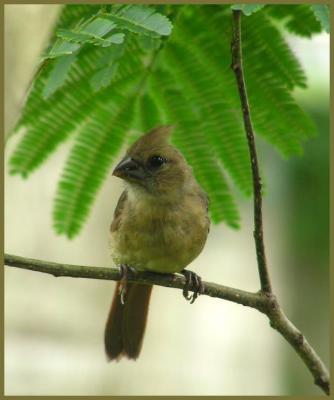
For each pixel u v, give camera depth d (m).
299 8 9.15
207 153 9.96
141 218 10.15
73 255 16.34
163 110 9.94
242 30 9.38
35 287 16.83
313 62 13.21
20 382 16.39
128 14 6.83
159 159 10.14
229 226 10.14
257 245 8.93
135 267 10.38
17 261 8.23
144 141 10.09
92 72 9.29
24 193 16.20
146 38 8.05
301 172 14.42
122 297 10.05
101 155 9.98
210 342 17.48
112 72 7.94
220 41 9.52
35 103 9.46
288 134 9.65
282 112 9.53
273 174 14.53
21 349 16.56
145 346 16.92
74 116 9.70
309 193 15.10
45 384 16.45
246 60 9.41
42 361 16.55
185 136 9.98
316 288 17.33
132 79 9.71
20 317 16.70
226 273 18.03
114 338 11.28
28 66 6.68
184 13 9.47
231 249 18.16
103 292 16.97
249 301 9.17
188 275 10.36
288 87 9.45
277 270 17.58
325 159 13.96
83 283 17.00
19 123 9.55
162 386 16.84
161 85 9.79
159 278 10.30
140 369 16.80
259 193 8.65
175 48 9.62
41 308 16.77
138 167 10.11
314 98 13.45
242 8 7.27
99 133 9.92
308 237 16.39
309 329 17.33
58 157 15.71
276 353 17.75
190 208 10.27
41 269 8.32
